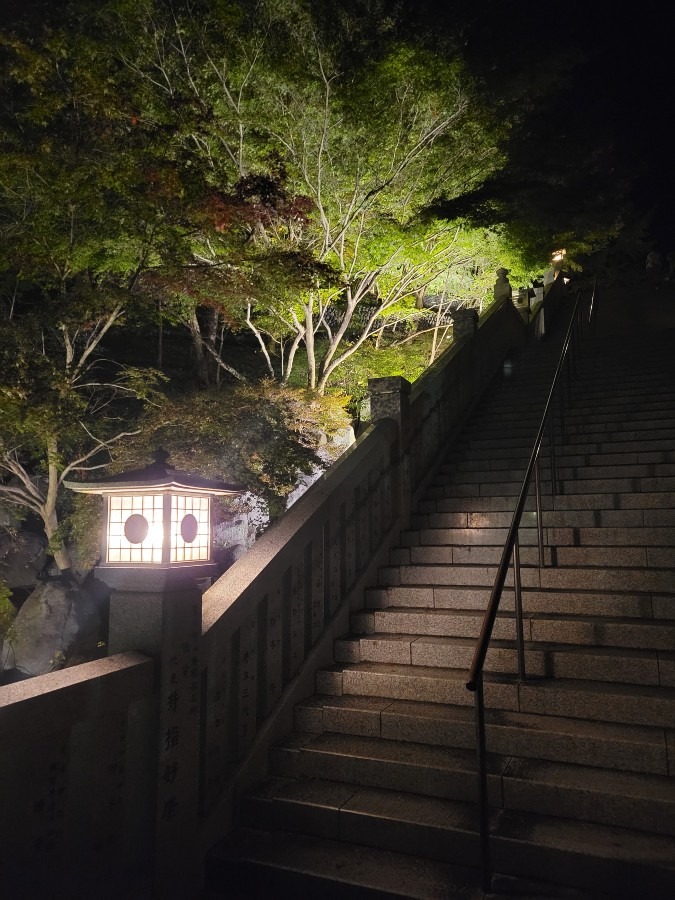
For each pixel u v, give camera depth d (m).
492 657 4.39
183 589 3.40
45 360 9.88
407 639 4.84
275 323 16.44
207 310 19.83
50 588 12.98
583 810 3.27
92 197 9.76
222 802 3.62
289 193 12.34
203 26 11.95
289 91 12.45
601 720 3.80
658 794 3.17
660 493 5.82
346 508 5.52
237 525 14.16
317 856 3.35
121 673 3.01
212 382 19.17
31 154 9.59
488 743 3.80
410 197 14.61
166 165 10.09
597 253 28.56
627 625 4.30
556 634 4.49
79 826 2.84
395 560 6.12
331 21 12.42
